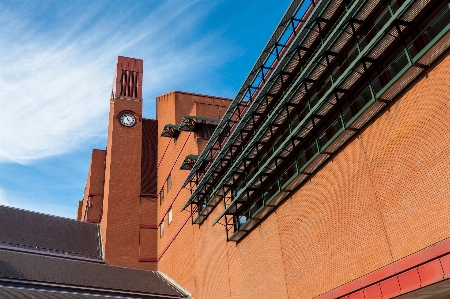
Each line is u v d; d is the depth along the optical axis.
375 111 15.63
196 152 36.00
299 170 19.45
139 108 56.28
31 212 52.75
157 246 47.38
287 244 20.67
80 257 43.28
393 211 14.54
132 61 60.25
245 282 24.55
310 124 19.47
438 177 12.95
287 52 19.39
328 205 17.95
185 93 47.62
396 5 15.47
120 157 51.72
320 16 18.09
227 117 26.95
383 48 15.38
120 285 34.44
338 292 16.34
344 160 17.28
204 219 32.75
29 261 35.66
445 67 13.14
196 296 32.62
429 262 12.70
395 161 14.73
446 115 12.96
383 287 14.27
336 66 18.62
